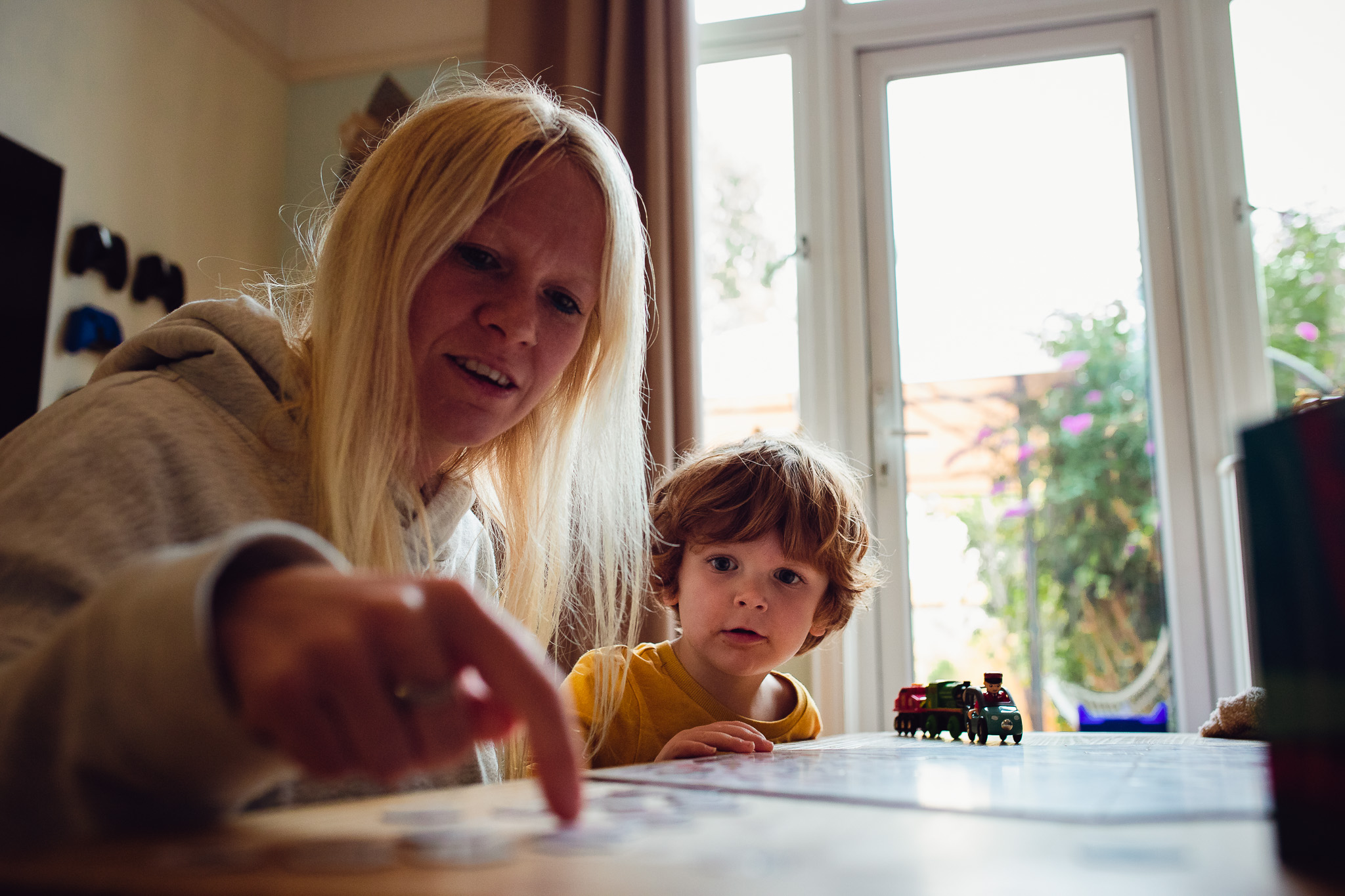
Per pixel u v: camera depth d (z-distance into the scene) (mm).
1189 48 2129
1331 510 263
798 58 2318
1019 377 2162
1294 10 2090
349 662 288
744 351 2262
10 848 271
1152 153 2141
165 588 294
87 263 1853
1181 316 2080
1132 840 281
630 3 2162
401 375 739
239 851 248
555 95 1264
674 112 2062
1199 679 1962
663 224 1993
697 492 1309
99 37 1945
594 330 950
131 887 206
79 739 297
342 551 667
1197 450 2021
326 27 2535
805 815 324
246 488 628
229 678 294
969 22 2240
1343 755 235
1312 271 2016
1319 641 254
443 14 2451
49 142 1818
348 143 2441
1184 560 2004
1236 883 222
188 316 746
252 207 2381
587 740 1156
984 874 228
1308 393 1520
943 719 1035
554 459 979
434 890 205
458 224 737
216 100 2275
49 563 455
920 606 2127
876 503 2156
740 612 1233
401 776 295
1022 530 2111
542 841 270
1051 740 991
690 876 223
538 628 970
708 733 925
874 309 2230
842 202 2264
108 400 603
